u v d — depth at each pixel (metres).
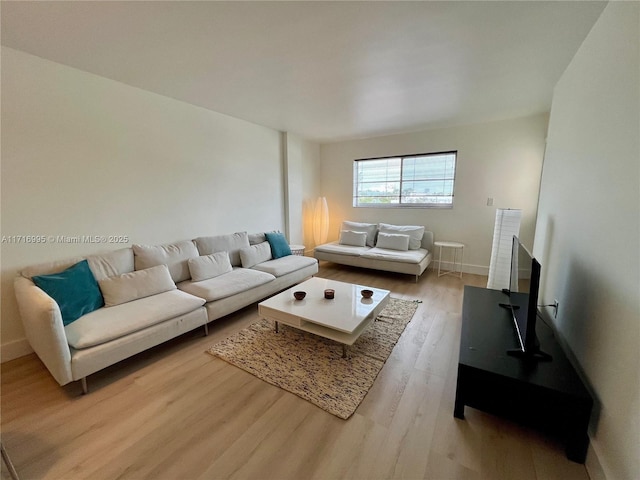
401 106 3.23
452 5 1.50
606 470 1.14
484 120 3.86
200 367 2.02
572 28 1.70
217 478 1.23
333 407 1.63
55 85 2.17
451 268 4.51
